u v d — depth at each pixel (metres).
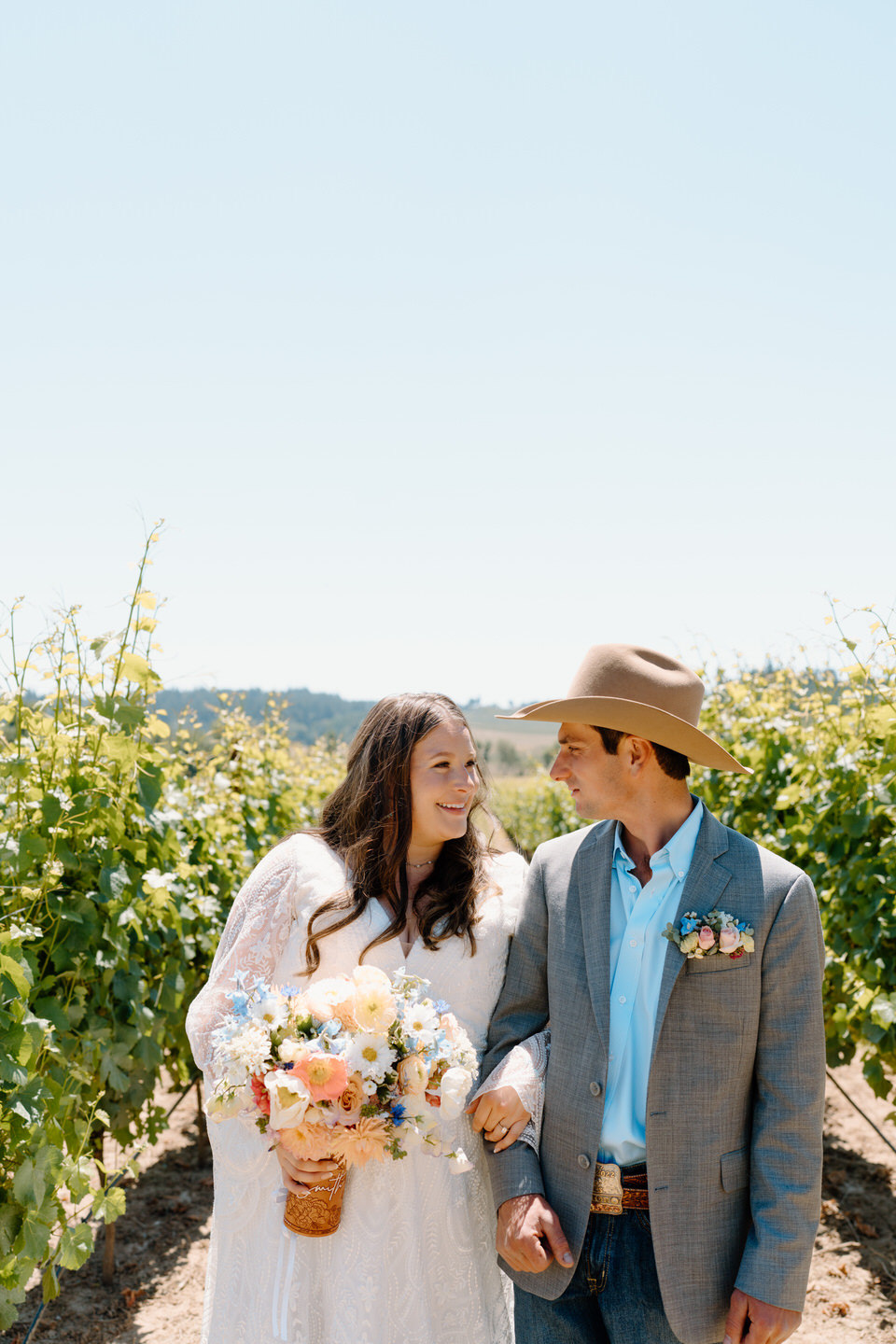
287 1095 1.93
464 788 2.34
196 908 4.88
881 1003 4.20
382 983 2.04
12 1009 2.73
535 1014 2.32
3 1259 2.76
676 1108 1.98
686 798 2.21
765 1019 2.02
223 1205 2.20
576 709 2.11
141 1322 3.75
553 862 2.34
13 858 3.28
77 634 3.61
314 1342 2.09
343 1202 2.12
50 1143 2.99
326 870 2.34
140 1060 3.88
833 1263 4.21
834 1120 5.76
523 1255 2.03
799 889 2.05
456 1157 2.04
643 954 2.11
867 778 4.67
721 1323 1.96
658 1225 1.96
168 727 3.94
